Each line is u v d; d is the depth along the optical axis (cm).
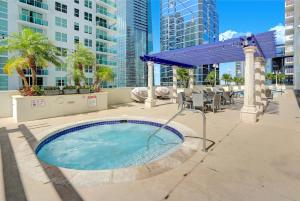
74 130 700
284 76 4212
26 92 828
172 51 1046
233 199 239
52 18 2866
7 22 2430
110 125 809
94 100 1028
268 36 755
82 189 267
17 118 752
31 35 878
